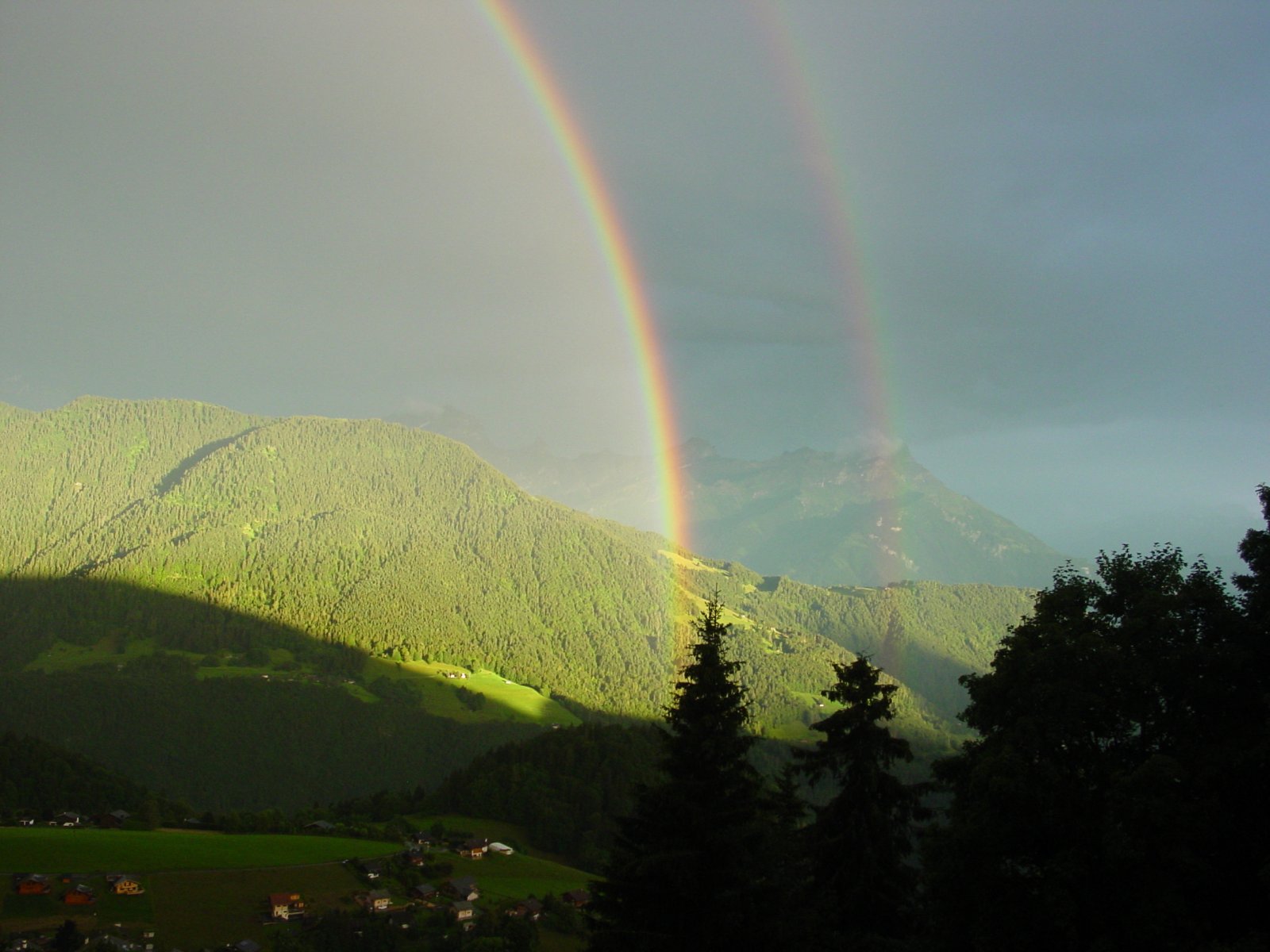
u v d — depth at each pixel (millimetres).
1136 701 27828
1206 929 24016
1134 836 24719
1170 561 30047
